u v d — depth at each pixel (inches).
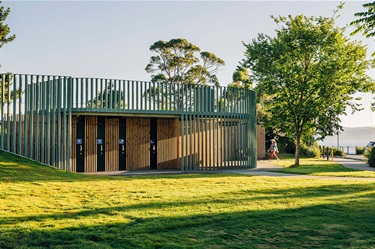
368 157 991.0
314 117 921.5
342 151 1563.7
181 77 1974.7
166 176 673.0
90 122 834.2
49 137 728.3
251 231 304.7
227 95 910.4
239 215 351.6
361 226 319.3
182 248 259.4
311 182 588.4
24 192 447.5
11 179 531.5
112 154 856.3
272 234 295.9
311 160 1211.2
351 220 339.6
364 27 460.4
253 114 959.6
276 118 948.0
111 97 778.8
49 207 378.3
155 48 1967.3
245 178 635.5
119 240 274.7
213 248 261.1
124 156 871.7
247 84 968.9
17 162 655.1
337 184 561.3
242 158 924.6
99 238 278.7
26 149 709.3
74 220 326.0
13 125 706.2
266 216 352.2
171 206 387.5
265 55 925.8
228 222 330.0
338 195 466.3
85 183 536.4
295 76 906.7
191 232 299.9
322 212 368.5
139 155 889.5
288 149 1493.6
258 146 1300.4
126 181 573.9
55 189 476.7
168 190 488.1
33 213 350.6
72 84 751.1
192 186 527.8
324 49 920.9
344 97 927.0
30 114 717.3
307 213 364.5
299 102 909.2
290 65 917.8
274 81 914.7
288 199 433.7
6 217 333.4
